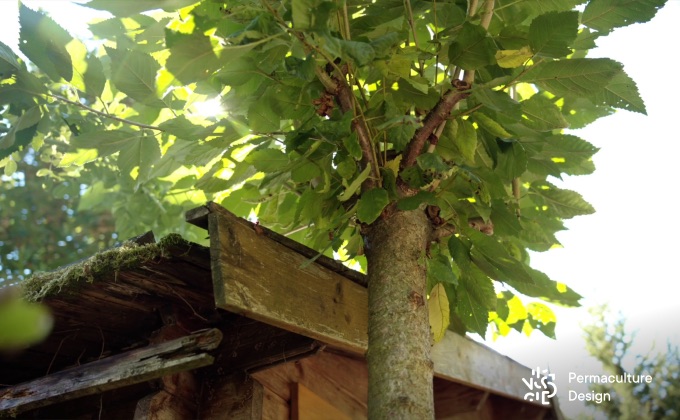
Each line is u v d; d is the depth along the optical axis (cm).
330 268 185
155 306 185
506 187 221
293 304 166
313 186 200
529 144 203
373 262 172
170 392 180
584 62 172
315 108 176
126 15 157
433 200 166
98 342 198
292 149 173
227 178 227
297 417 200
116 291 174
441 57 176
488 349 271
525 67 175
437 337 196
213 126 184
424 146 186
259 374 195
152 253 163
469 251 187
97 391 170
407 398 149
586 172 221
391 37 156
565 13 163
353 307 188
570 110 227
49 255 787
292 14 140
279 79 179
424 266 173
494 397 306
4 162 254
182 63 144
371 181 174
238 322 196
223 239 152
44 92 202
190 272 171
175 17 194
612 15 183
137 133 208
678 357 579
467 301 205
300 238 224
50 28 182
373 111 177
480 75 181
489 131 187
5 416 180
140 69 181
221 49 144
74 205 805
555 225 230
